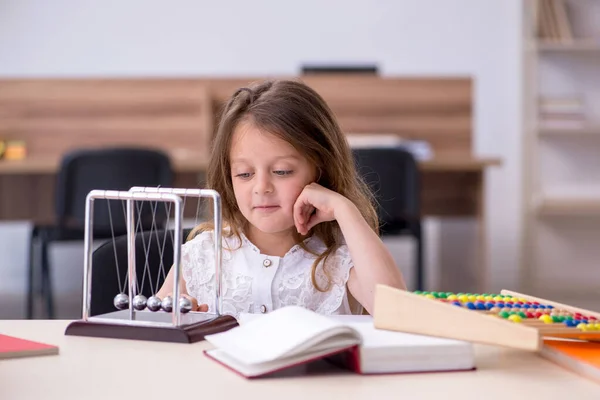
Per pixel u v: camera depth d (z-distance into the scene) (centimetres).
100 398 76
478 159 415
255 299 135
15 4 529
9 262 535
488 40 544
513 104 546
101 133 461
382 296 95
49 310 400
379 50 543
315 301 135
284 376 84
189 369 86
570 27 523
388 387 80
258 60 541
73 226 374
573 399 76
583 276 553
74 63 534
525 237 530
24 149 453
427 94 466
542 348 92
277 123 124
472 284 463
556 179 543
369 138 434
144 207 295
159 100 461
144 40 536
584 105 538
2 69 529
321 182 133
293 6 540
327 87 464
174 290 100
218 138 132
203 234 140
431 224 550
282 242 138
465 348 86
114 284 139
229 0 538
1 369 87
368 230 123
